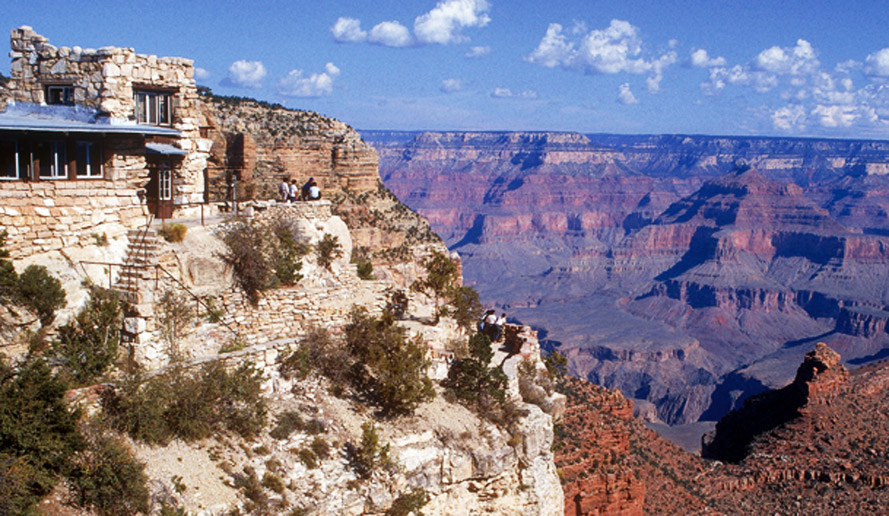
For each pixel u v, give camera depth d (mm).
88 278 29797
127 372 28391
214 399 28797
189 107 38094
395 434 32938
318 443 30609
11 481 22719
